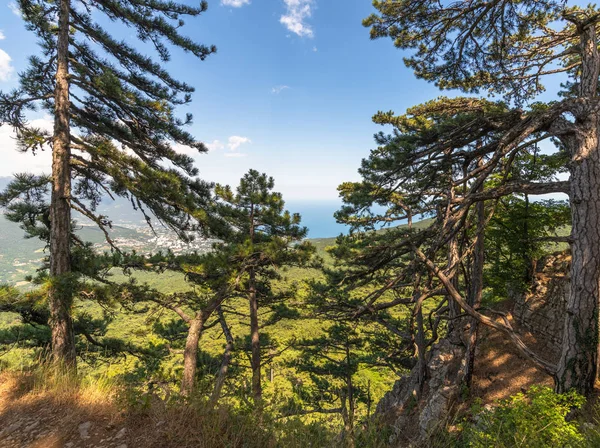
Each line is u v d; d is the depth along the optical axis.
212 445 3.55
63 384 5.07
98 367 12.34
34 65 9.38
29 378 5.33
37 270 10.95
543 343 10.66
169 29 9.59
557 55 9.04
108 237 9.34
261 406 4.14
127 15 9.40
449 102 10.58
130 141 9.99
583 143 6.75
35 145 8.95
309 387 16.72
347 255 10.52
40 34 9.22
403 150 8.77
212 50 10.03
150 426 3.97
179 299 10.45
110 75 8.33
